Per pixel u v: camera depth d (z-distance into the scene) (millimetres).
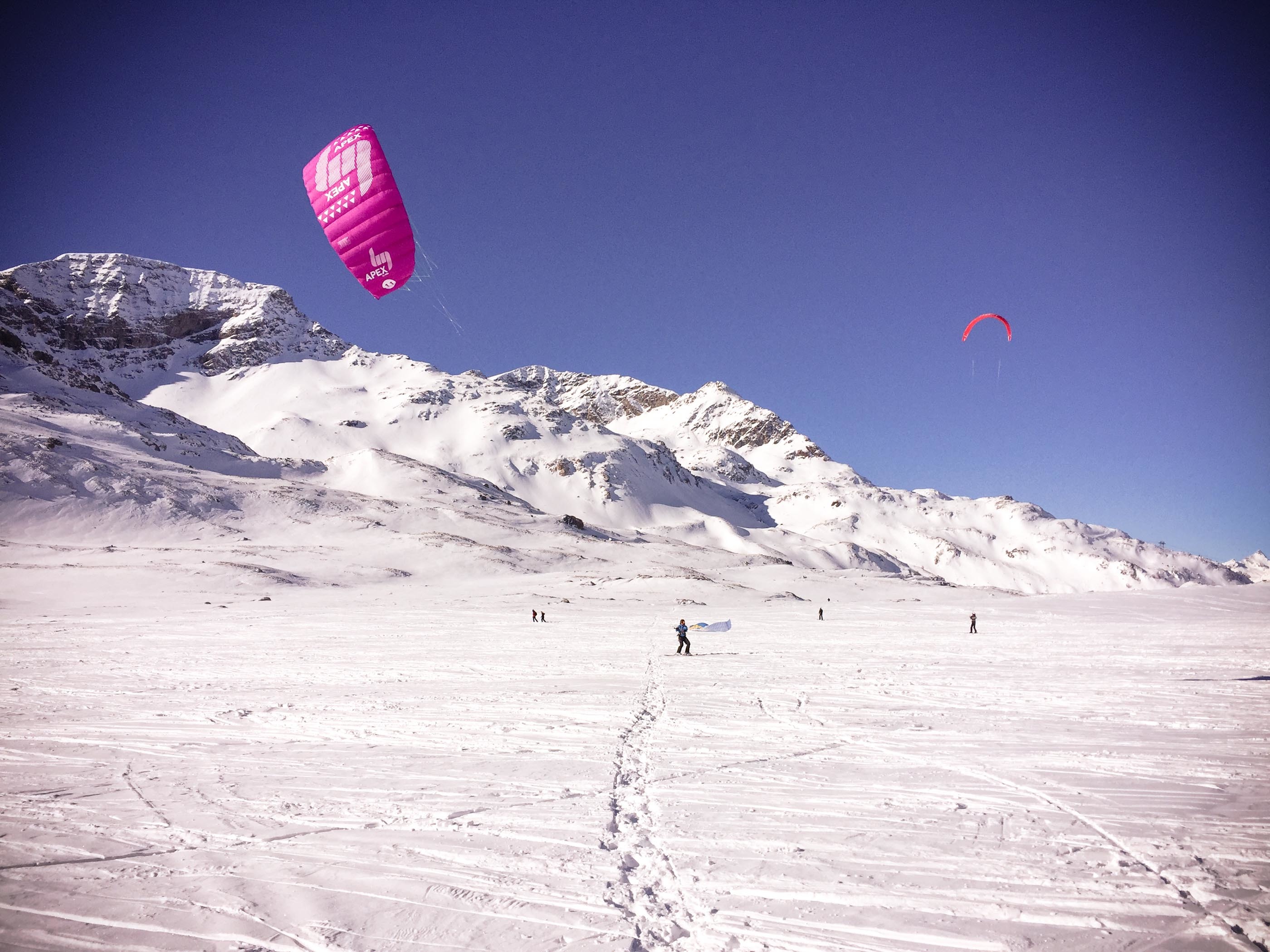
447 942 4520
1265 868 5398
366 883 5469
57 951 4453
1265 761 8359
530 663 21703
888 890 5184
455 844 6258
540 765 8977
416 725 11789
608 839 6328
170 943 4566
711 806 7215
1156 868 5445
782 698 14117
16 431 114625
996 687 14969
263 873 5672
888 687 15320
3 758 9664
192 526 104250
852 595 89062
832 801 7281
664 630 38250
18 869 5797
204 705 14133
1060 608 48562
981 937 4473
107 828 6777
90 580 69500
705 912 4902
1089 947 4332
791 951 4363
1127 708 12008
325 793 7852
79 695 15688
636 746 10023
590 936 4582
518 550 114250
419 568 96562
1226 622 34656
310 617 48875
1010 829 6340
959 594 89000
